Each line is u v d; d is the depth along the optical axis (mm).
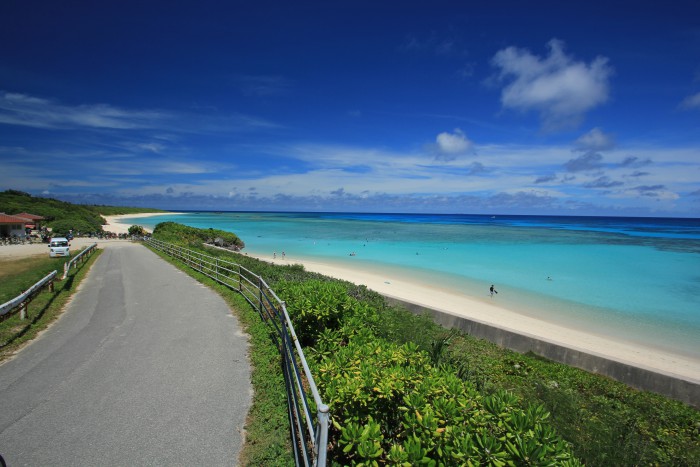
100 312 10406
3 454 4145
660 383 8336
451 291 21516
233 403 5344
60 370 6414
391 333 8219
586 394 7934
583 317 16750
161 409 5148
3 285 15297
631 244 51188
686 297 20672
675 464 5324
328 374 4516
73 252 31875
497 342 11148
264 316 9641
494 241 53281
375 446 3246
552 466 3049
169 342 7898
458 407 3678
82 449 4262
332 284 8320
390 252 39688
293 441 4309
